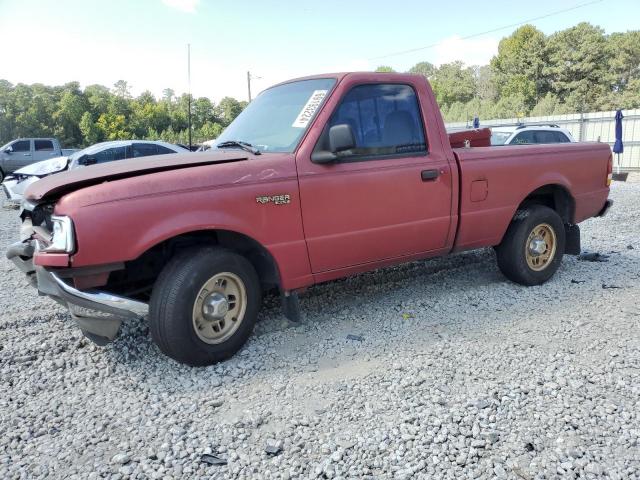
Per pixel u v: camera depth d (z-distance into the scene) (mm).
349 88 4066
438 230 4527
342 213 3977
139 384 3420
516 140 12055
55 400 3234
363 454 2641
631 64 65125
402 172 4223
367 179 4059
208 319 3559
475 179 4648
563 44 62719
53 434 2883
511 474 2475
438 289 5238
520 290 5152
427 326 4277
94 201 3174
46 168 12438
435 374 3432
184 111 84812
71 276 3229
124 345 3975
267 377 3477
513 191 4930
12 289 5641
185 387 3369
